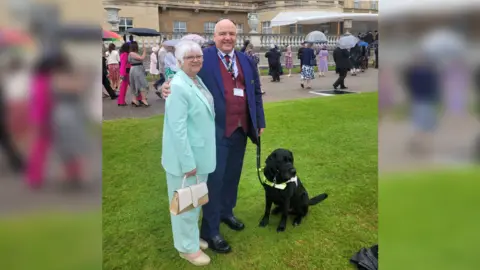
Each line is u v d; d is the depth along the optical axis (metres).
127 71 8.48
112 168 4.46
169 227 3.13
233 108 2.67
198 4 27.89
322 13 25.86
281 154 2.86
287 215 3.03
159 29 26.72
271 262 2.58
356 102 8.46
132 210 3.44
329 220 3.17
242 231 3.02
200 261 2.55
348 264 2.54
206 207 2.70
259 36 20.61
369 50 19.45
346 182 4.00
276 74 13.63
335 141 5.50
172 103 2.20
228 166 2.89
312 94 10.34
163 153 2.36
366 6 29.70
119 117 7.30
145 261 2.62
